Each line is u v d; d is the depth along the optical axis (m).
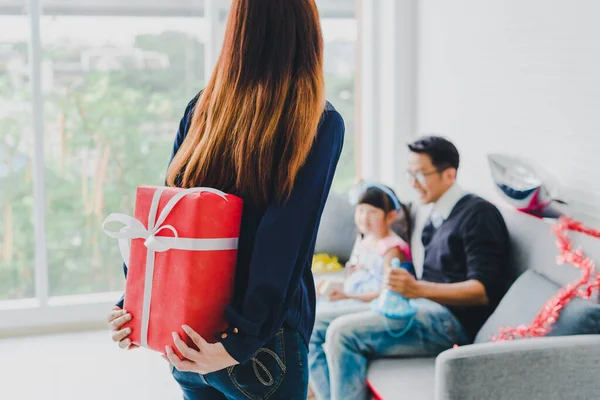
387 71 3.44
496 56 2.61
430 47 3.17
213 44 3.42
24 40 3.24
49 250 3.39
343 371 2.08
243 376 1.19
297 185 1.16
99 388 2.74
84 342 3.26
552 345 1.67
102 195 3.42
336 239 3.08
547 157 2.32
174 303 1.16
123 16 3.33
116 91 3.37
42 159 3.30
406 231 2.71
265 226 1.14
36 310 3.38
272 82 1.16
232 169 1.20
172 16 3.38
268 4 1.17
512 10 2.49
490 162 2.28
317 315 2.28
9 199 3.33
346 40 3.59
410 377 2.00
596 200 2.08
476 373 1.64
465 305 2.17
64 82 3.30
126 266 1.29
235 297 1.21
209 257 1.15
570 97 2.19
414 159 2.40
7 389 2.72
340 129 1.22
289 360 1.22
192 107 1.39
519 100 2.47
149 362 3.02
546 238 2.13
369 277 2.54
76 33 3.29
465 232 2.26
